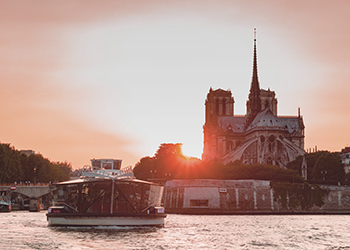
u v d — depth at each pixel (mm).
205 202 167125
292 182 187375
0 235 64438
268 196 170625
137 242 59406
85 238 61531
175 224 95188
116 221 72312
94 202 72562
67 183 74875
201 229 82125
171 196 175625
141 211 74062
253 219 123438
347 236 73812
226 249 57281
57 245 55812
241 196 168875
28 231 68688
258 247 59656
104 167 78625
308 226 95188
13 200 179375
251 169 196375
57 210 74812
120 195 72625
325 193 175500
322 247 60625
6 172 188000
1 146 190375
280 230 83562
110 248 54562
